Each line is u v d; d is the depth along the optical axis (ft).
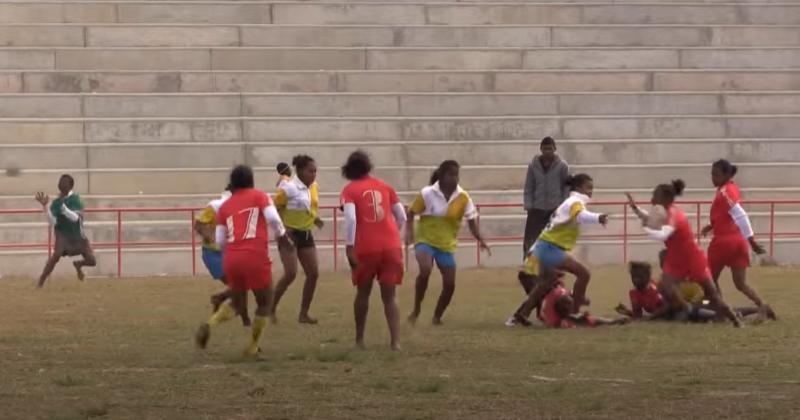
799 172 349.61
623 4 404.16
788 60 392.68
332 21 393.29
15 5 380.78
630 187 340.18
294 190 194.08
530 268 195.62
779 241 314.76
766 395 132.67
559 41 393.29
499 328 189.47
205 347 165.48
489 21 400.06
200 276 285.23
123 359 158.40
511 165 342.64
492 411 124.67
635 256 312.50
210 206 191.83
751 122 362.12
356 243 161.27
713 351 163.94
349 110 356.38
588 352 163.32
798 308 214.69
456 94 361.30
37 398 132.26
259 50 374.02
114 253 291.79
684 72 380.99
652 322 195.00
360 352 162.40
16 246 294.05
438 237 192.44
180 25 379.76
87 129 335.67
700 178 344.08
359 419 121.29
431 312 211.82
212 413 124.36
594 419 121.29
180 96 350.43
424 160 341.41
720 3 408.67
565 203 192.03
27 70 359.25
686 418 121.60
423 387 135.54
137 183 324.19
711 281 192.03
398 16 397.19
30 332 185.88
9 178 319.68
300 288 252.21
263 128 343.87
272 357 159.22
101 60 367.45
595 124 356.79
